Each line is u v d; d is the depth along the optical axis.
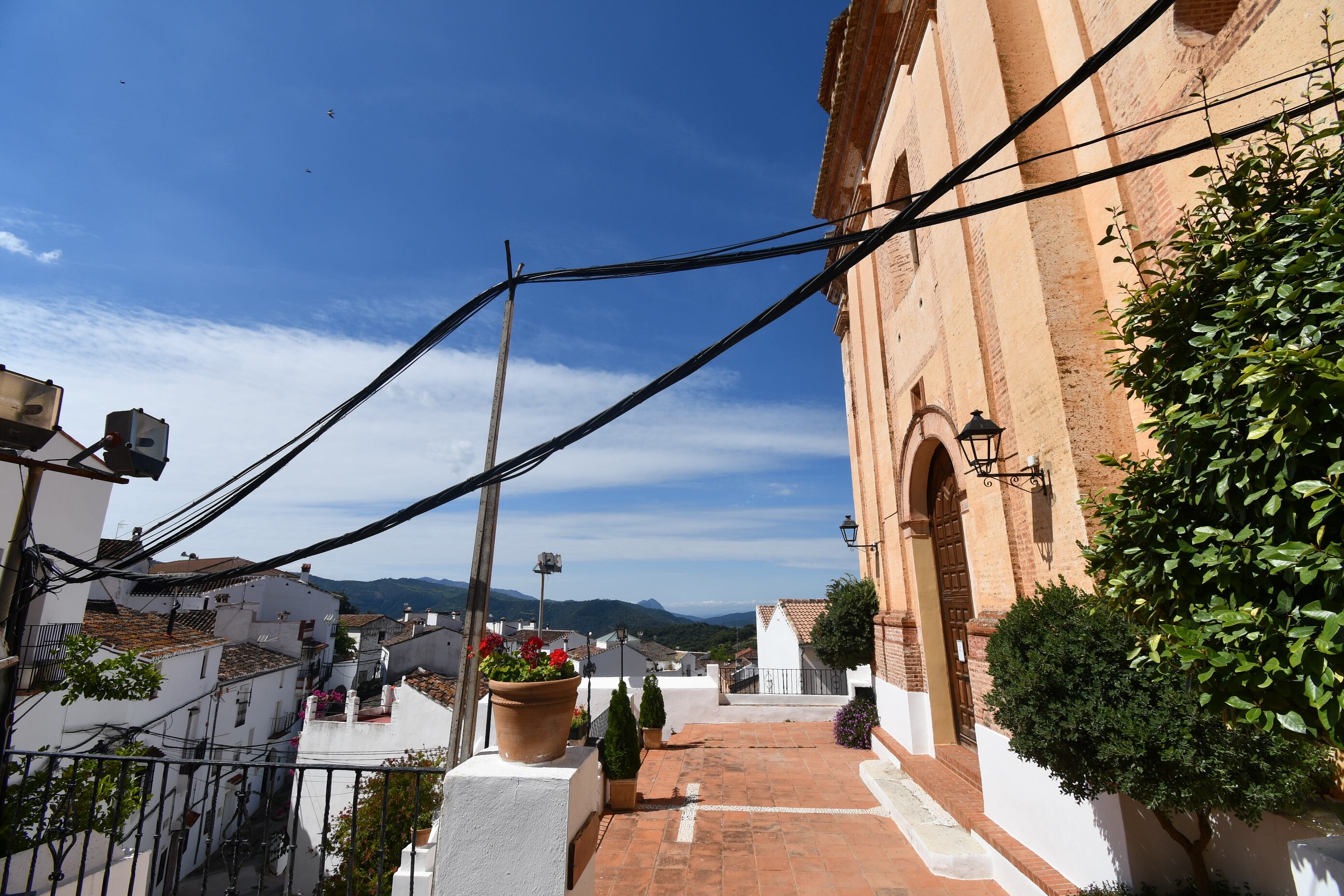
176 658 19.42
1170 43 5.22
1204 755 3.69
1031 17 7.12
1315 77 3.93
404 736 20.95
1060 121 6.62
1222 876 4.43
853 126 13.16
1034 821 5.83
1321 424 2.13
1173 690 3.84
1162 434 2.92
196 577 5.90
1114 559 3.19
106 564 5.92
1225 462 2.36
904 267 11.63
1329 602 2.06
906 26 9.99
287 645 33.03
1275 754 3.57
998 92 6.88
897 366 11.45
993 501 7.00
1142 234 5.54
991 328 7.27
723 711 16.31
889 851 7.06
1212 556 2.46
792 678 27.58
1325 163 2.60
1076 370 5.81
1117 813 4.74
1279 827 4.08
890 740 10.74
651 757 12.02
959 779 8.41
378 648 53.88
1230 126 4.59
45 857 6.69
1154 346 3.02
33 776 6.93
